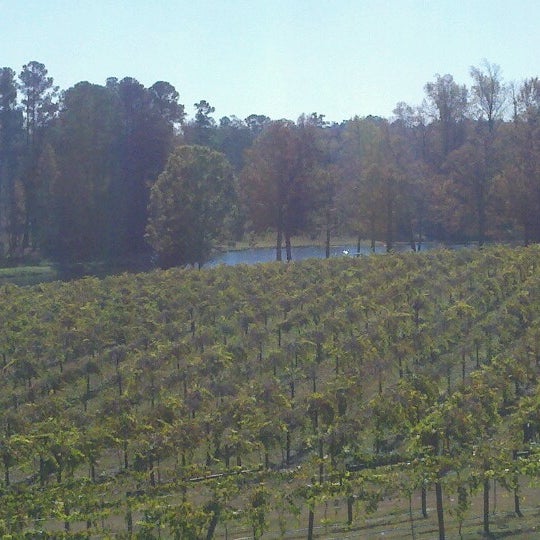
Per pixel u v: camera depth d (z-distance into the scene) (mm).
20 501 21078
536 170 71000
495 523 20688
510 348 31016
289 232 79812
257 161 81438
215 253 82812
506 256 46500
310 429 25766
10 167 95688
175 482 21484
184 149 71750
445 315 34719
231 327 37562
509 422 25281
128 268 79125
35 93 96625
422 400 24188
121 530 20859
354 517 20703
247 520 19438
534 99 83312
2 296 48844
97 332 37562
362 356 31188
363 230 76250
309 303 39500
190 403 26625
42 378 32469
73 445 23375
